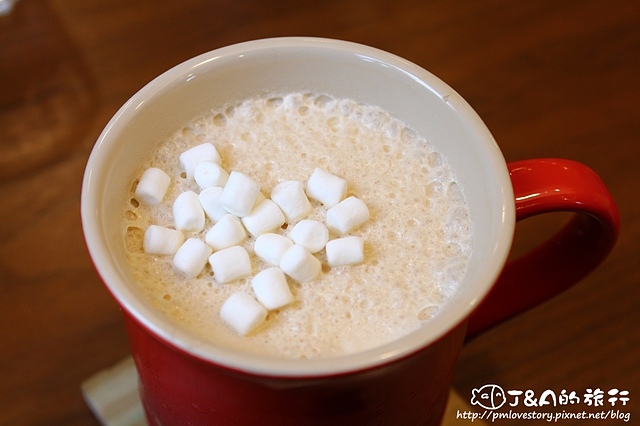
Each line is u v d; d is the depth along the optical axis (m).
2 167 0.39
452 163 0.29
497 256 0.26
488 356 0.36
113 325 0.36
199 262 0.27
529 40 0.44
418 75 0.29
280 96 0.31
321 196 0.29
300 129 0.30
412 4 0.45
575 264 0.31
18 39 0.43
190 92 0.29
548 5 0.45
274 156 0.30
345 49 0.29
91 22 0.43
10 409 0.35
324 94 0.30
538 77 0.43
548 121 0.41
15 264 0.37
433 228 0.29
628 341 0.36
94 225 0.26
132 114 0.28
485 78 0.43
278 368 0.24
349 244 0.27
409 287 0.27
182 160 0.29
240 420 0.26
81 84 0.41
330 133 0.30
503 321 0.32
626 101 0.42
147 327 0.24
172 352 0.25
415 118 0.30
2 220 0.38
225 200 0.28
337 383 0.25
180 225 0.28
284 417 0.26
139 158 0.29
